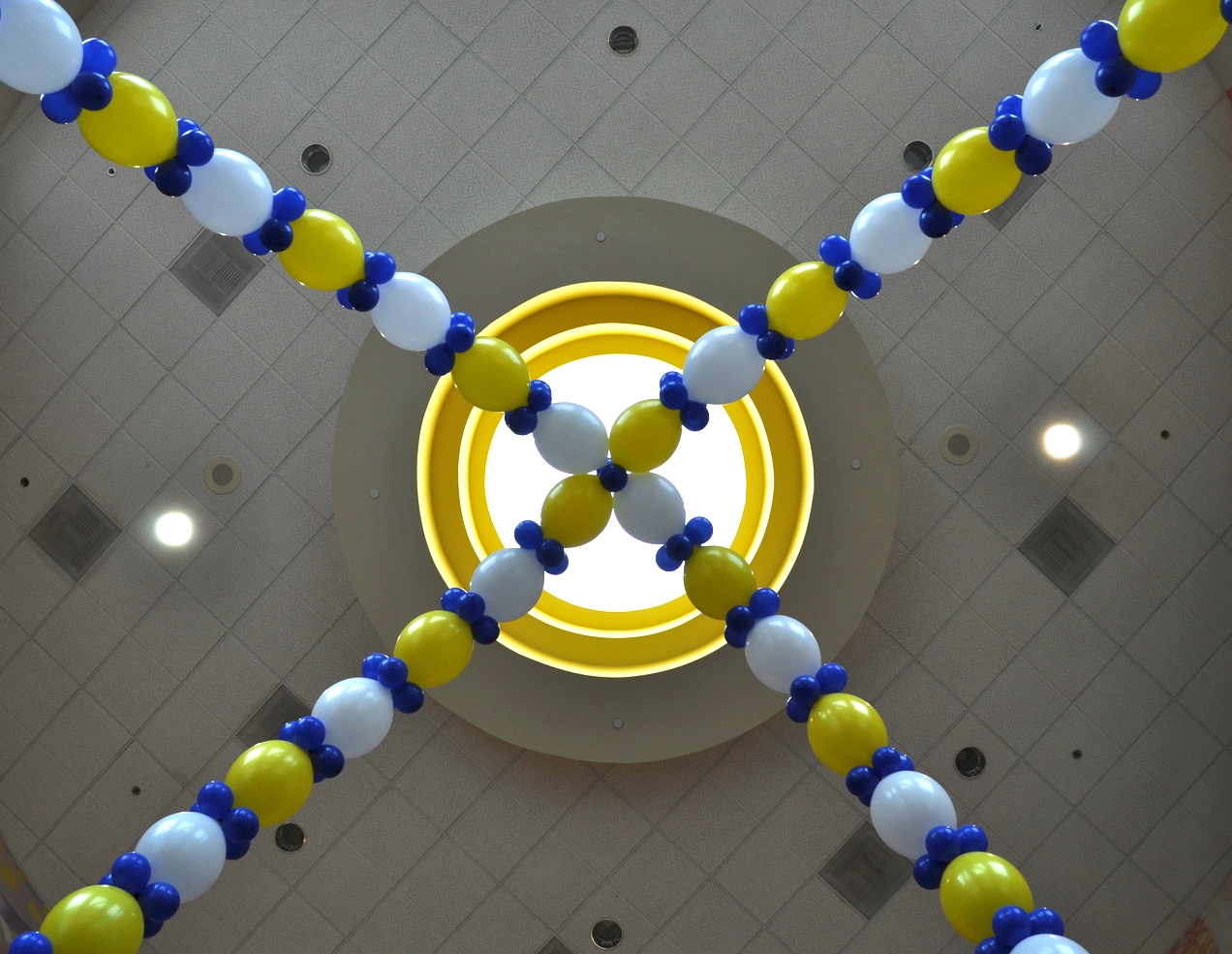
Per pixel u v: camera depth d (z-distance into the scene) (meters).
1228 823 8.70
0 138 8.86
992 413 8.87
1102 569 8.86
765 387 8.52
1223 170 8.85
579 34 8.80
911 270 8.93
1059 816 8.78
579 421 4.74
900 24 8.77
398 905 8.73
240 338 8.88
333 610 8.86
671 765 8.81
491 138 8.77
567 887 8.74
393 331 4.71
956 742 8.83
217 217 4.29
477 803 8.79
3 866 8.55
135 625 8.83
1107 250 8.87
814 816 8.77
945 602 8.87
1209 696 8.77
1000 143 4.16
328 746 4.44
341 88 8.77
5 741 8.78
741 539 8.70
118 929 3.72
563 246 8.29
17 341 8.84
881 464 8.30
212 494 8.85
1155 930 8.70
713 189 8.78
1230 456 8.81
